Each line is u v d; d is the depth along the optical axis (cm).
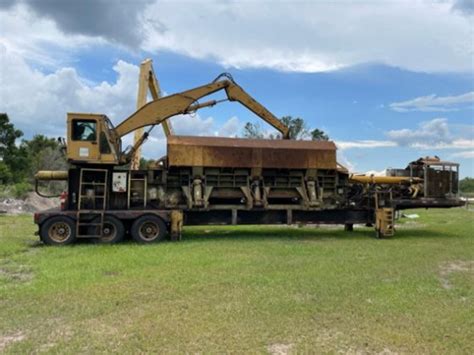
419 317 541
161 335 470
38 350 430
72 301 597
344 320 527
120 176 1327
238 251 1062
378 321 525
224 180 1409
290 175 1461
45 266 859
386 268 857
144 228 1267
